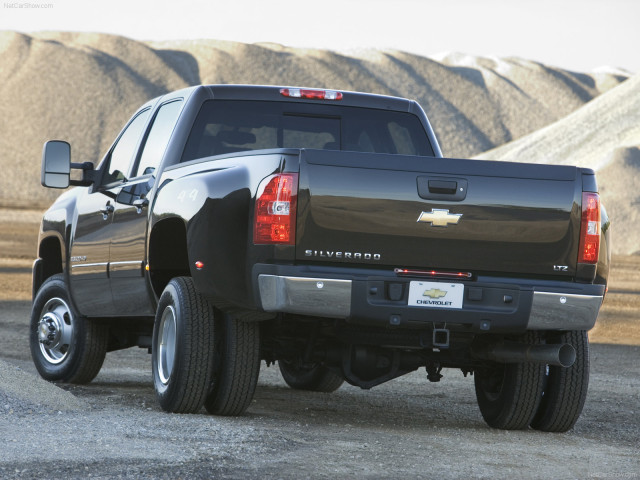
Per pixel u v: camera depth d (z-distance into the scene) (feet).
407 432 49.37
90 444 38.99
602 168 647.15
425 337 47.32
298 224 43.65
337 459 39.47
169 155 54.24
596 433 54.60
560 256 46.16
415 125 60.03
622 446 50.01
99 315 60.34
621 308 202.08
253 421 48.24
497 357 49.26
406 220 44.55
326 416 54.49
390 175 44.47
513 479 38.37
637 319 178.19
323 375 67.41
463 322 45.24
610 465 43.34
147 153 57.93
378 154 44.52
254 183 44.80
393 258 44.60
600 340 137.28
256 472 35.83
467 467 40.04
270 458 38.55
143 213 53.67
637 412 65.21
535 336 50.80
